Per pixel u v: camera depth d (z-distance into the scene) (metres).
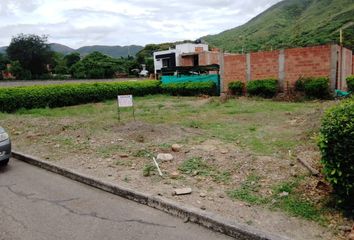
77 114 14.52
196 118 12.12
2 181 6.22
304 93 17.09
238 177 5.55
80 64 57.91
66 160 7.15
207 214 4.24
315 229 3.83
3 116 14.02
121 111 14.77
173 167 6.26
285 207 4.39
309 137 7.90
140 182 5.57
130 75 61.47
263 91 18.31
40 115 14.45
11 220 4.49
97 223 4.35
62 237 4.00
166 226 4.24
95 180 5.73
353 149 3.84
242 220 4.12
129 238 3.94
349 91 16.70
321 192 4.63
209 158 6.53
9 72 50.44
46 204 5.02
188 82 22.75
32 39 56.28
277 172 5.61
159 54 47.88
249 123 10.71
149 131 9.34
